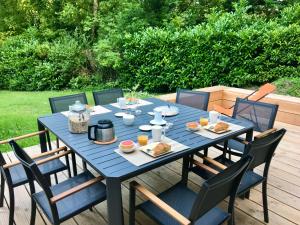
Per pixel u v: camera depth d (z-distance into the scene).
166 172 2.83
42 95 6.71
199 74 5.93
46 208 1.68
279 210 2.22
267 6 8.66
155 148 1.70
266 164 1.99
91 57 7.59
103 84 7.48
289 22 6.10
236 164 1.38
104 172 1.50
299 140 3.75
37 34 8.98
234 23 6.00
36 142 3.68
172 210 1.39
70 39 8.10
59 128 2.18
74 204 1.71
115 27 7.88
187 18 8.41
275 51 5.36
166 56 6.09
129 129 2.16
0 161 1.83
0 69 7.24
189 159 2.01
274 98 4.57
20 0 9.50
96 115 2.52
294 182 2.66
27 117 4.80
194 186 2.55
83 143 1.88
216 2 8.81
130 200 1.67
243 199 2.37
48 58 7.43
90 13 9.13
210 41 5.63
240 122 2.36
